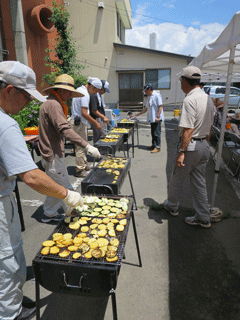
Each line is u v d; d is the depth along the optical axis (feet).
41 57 35.35
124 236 4.94
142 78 54.49
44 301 6.20
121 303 6.09
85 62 52.24
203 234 8.93
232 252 7.93
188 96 8.13
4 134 3.69
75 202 4.58
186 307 5.93
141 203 11.46
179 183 9.36
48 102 7.62
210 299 6.15
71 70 34.40
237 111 23.88
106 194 7.29
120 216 5.72
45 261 4.24
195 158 8.50
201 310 5.84
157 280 6.80
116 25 52.31
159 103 19.48
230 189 13.06
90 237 5.00
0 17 26.48
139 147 22.93
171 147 22.71
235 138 15.16
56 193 4.26
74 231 5.25
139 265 7.34
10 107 4.20
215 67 17.08
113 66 53.57
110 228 5.23
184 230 9.21
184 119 7.93
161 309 5.89
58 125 7.39
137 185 13.71
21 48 28.37
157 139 20.49
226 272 7.06
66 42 33.76
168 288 6.52
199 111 7.94
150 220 9.96
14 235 4.44
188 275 6.97
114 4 48.73
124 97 56.13
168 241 8.54
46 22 34.37
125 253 7.95
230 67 8.64
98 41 51.29
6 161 3.76
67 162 18.10
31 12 31.32
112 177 8.20
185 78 8.25
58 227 5.44
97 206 6.34
